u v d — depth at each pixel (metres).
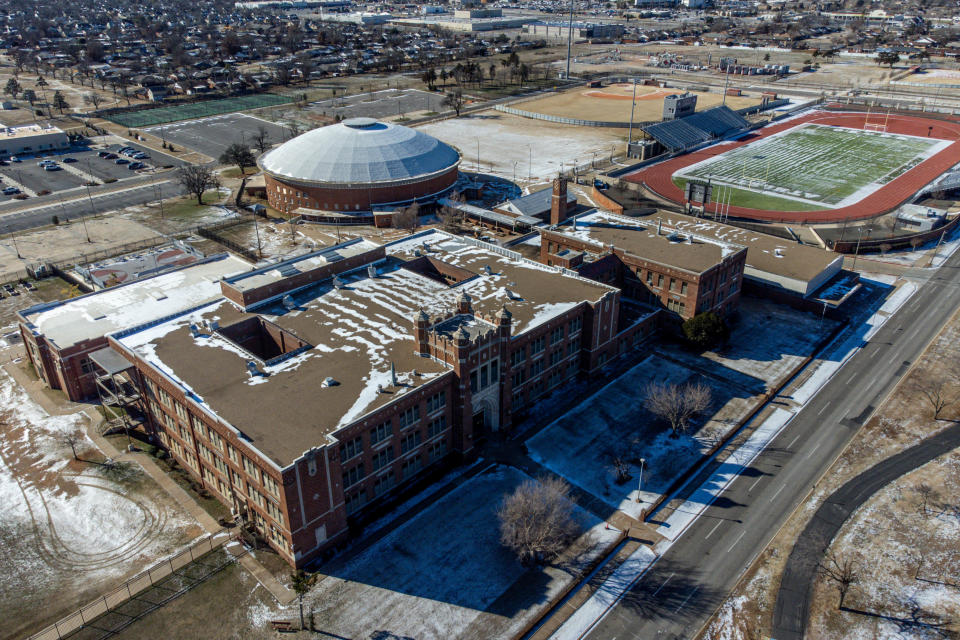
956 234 148.25
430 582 65.00
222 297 96.12
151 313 101.94
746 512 73.31
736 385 95.94
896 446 83.00
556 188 129.25
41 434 87.12
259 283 94.50
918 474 78.12
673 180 190.12
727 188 181.25
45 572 66.75
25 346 103.19
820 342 106.75
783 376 97.88
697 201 156.88
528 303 94.44
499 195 178.38
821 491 76.06
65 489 77.69
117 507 74.94
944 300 119.62
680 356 103.94
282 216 167.25
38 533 71.69
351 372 78.00
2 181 191.00
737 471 79.50
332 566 67.06
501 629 60.03
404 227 156.12
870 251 140.50
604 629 60.34
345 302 95.00
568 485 77.44
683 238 118.19
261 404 72.06
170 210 170.12
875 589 63.56
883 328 110.81
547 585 64.56
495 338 80.56
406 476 77.94
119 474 80.12
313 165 163.50
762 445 83.75
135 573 66.38
